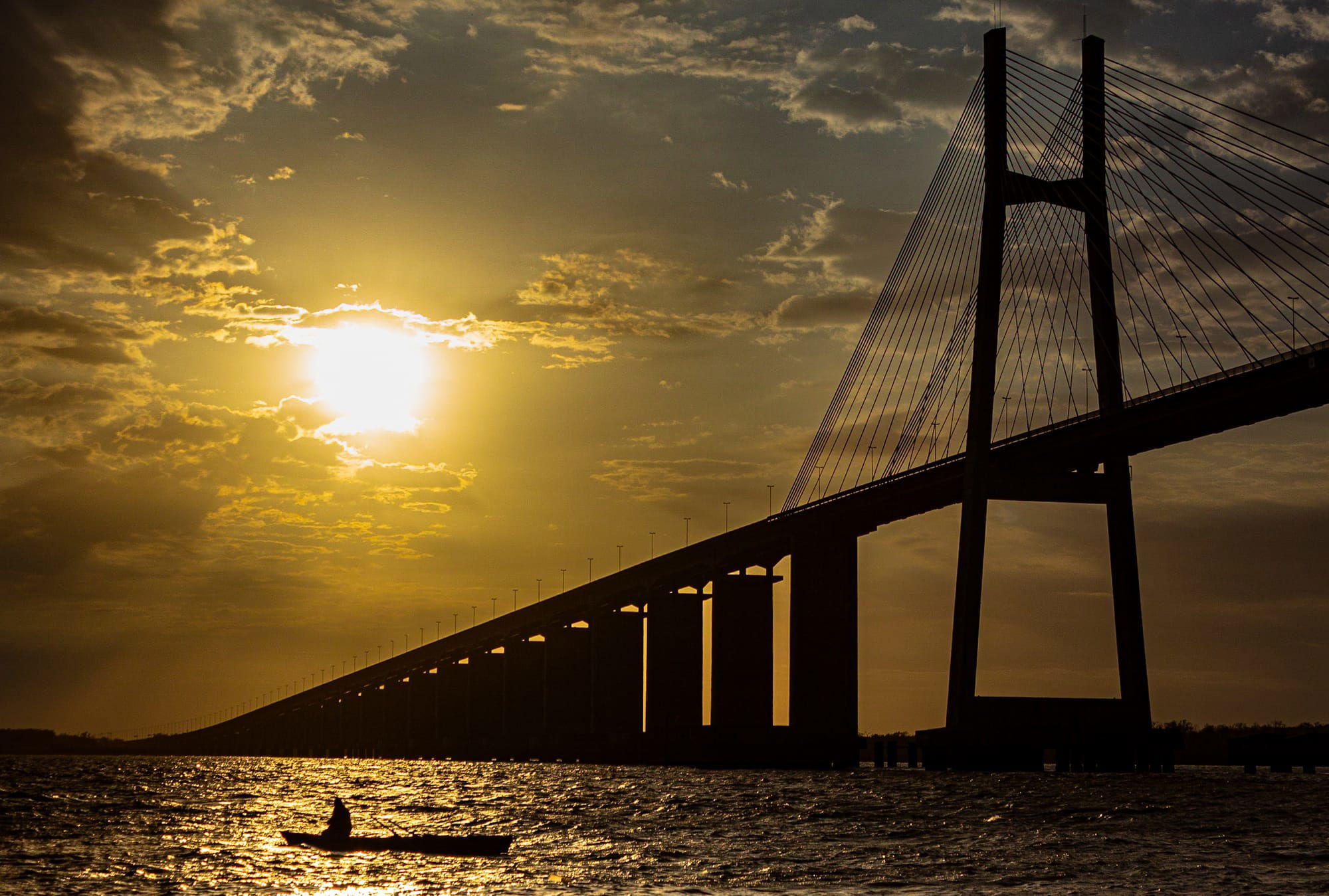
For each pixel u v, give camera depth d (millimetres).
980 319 120125
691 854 66500
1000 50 123625
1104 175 122375
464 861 64438
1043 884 56438
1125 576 122000
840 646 156625
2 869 62562
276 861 64625
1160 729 123625
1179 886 55656
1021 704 120812
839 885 56469
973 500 118750
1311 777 134000
